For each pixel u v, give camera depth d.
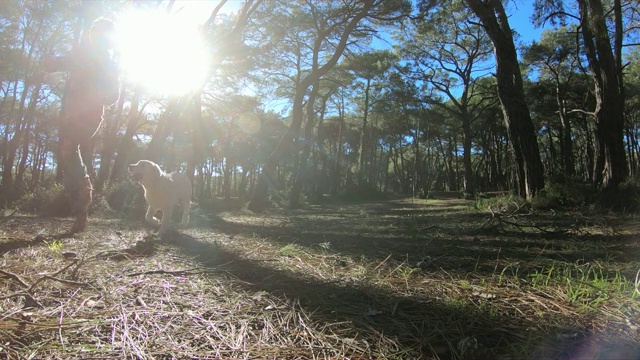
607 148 10.98
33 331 2.12
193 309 2.58
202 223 8.62
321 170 49.22
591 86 30.84
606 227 6.91
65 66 5.49
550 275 3.45
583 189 10.96
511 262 4.09
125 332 2.17
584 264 3.87
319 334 2.23
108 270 3.52
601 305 2.64
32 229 6.31
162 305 2.62
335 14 17.67
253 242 5.63
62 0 13.93
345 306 2.74
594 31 11.09
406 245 5.30
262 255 4.55
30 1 15.16
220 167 55.56
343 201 29.16
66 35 17.84
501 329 2.29
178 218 9.26
